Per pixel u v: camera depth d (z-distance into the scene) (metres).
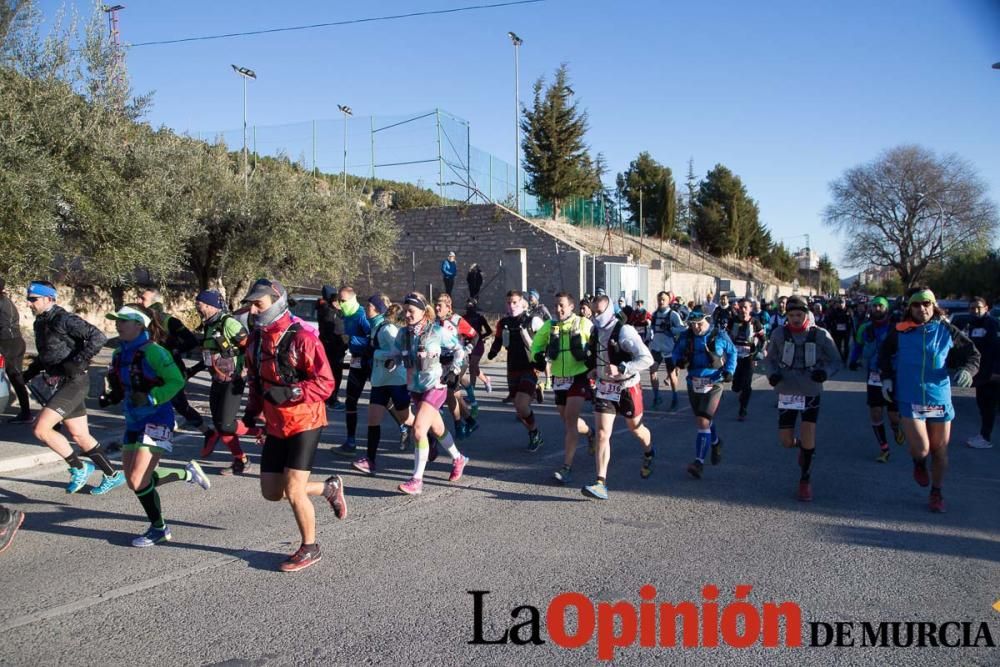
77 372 6.47
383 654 3.73
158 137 16.73
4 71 12.08
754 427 10.71
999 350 9.06
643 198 58.41
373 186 33.00
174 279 22.66
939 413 6.24
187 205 17.39
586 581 4.71
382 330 7.56
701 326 7.45
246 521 5.92
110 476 6.78
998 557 5.20
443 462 8.14
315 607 4.27
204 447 8.12
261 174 21.88
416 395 7.05
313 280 23.72
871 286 95.62
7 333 9.39
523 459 8.32
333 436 9.59
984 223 53.56
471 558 5.10
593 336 6.69
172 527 5.75
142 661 3.64
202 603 4.32
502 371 18.16
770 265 76.75
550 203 38.38
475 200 32.19
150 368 5.14
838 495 6.88
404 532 5.67
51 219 11.48
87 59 13.26
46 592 4.48
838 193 57.44
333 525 5.84
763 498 6.75
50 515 6.07
